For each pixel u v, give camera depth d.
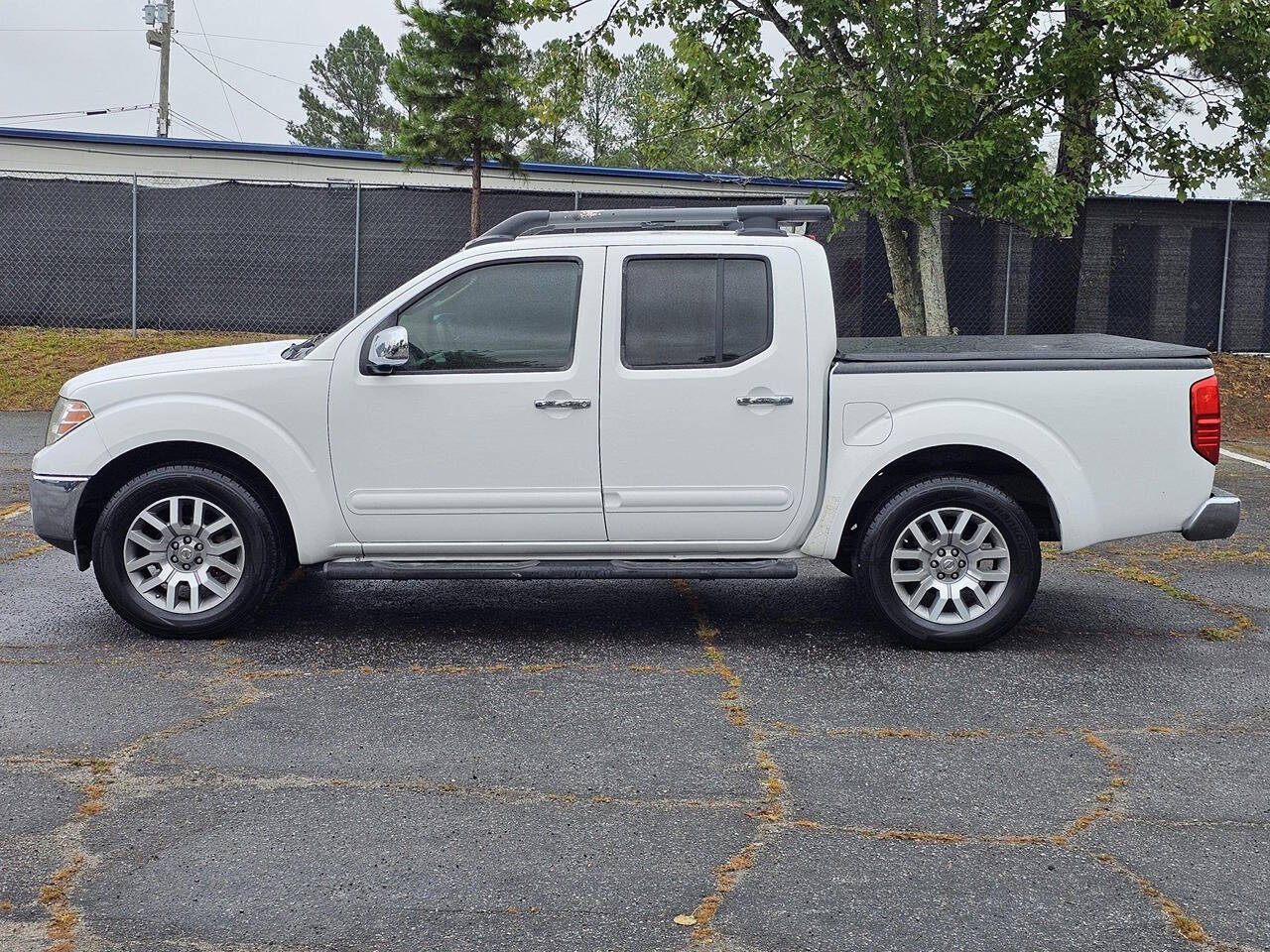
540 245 5.94
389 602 7.05
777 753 4.66
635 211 6.35
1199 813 4.13
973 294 18.73
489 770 4.47
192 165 21.62
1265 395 17.50
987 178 14.98
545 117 17.70
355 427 5.93
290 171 21.83
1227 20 14.72
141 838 3.87
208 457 6.14
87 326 19.11
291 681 5.52
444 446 5.93
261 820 4.01
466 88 18.05
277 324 19.28
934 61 13.91
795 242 5.97
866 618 6.75
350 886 3.56
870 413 5.93
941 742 4.80
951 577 6.08
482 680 5.55
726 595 7.29
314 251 19.17
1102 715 5.15
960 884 3.60
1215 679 5.66
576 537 6.01
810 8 14.65
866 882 3.61
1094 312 19.08
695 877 3.63
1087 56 14.41
